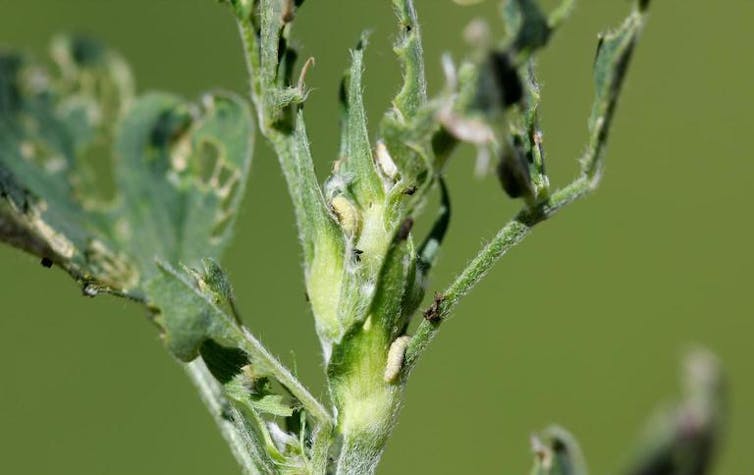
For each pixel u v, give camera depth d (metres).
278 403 0.17
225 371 0.17
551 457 0.17
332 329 0.17
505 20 0.16
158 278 0.17
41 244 0.17
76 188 0.17
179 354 0.17
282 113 0.18
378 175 0.17
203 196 0.17
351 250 0.17
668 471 0.14
